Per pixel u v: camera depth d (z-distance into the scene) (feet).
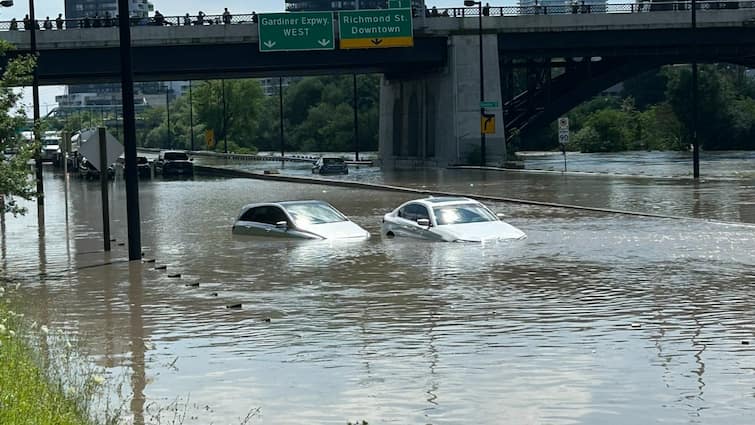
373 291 56.59
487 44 242.37
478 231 80.94
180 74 252.83
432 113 263.70
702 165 234.58
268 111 592.60
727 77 485.15
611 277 59.67
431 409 31.99
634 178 172.35
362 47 231.50
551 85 278.46
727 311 47.62
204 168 265.75
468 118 243.81
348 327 45.98
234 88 532.73
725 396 32.63
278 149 576.61
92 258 78.59
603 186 151.53
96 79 247.09
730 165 231.91
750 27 237.04
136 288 61.31
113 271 70.13
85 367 39.01
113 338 45.16
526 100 285.23
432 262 68.39
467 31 242.17
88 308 54.08
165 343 43.65
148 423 30.94
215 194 162.50
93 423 30.12
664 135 421.18
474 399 32.99
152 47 226.38
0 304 48.57
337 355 40.11
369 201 135.95
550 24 240.12
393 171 232.53
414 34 240.73
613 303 50.55
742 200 118.11
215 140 530.68
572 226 92.02
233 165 304.09
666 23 236.22
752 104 424.05
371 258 71.46
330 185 184.03
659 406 31.65
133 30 223.10
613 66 273.13
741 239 78.59
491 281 59.11
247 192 165.68
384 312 49.65
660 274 60.54
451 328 45.01
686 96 415.03
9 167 70.28
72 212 129.18
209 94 532.32
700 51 249.34
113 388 35.55
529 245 77.25
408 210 85.87
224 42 227.61
